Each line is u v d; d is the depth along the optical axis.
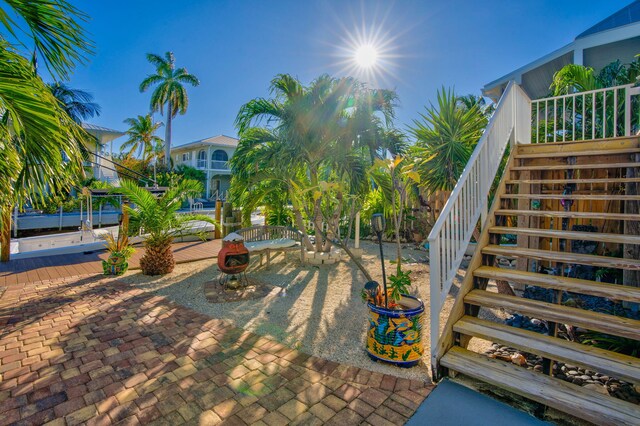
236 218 10.09
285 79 6.27
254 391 2.55
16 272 6.36
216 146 30.66
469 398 2.47
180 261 7.35
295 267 6.89
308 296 5.02
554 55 10.63
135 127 28.28
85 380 2.70
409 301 3.25
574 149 4.36
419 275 6.27
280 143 6.42
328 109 6.25
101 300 4.73
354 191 6.33
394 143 6.81
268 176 6.55
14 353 3.15
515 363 2.86
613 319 2.50
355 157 6.61
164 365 2.94
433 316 2.73
